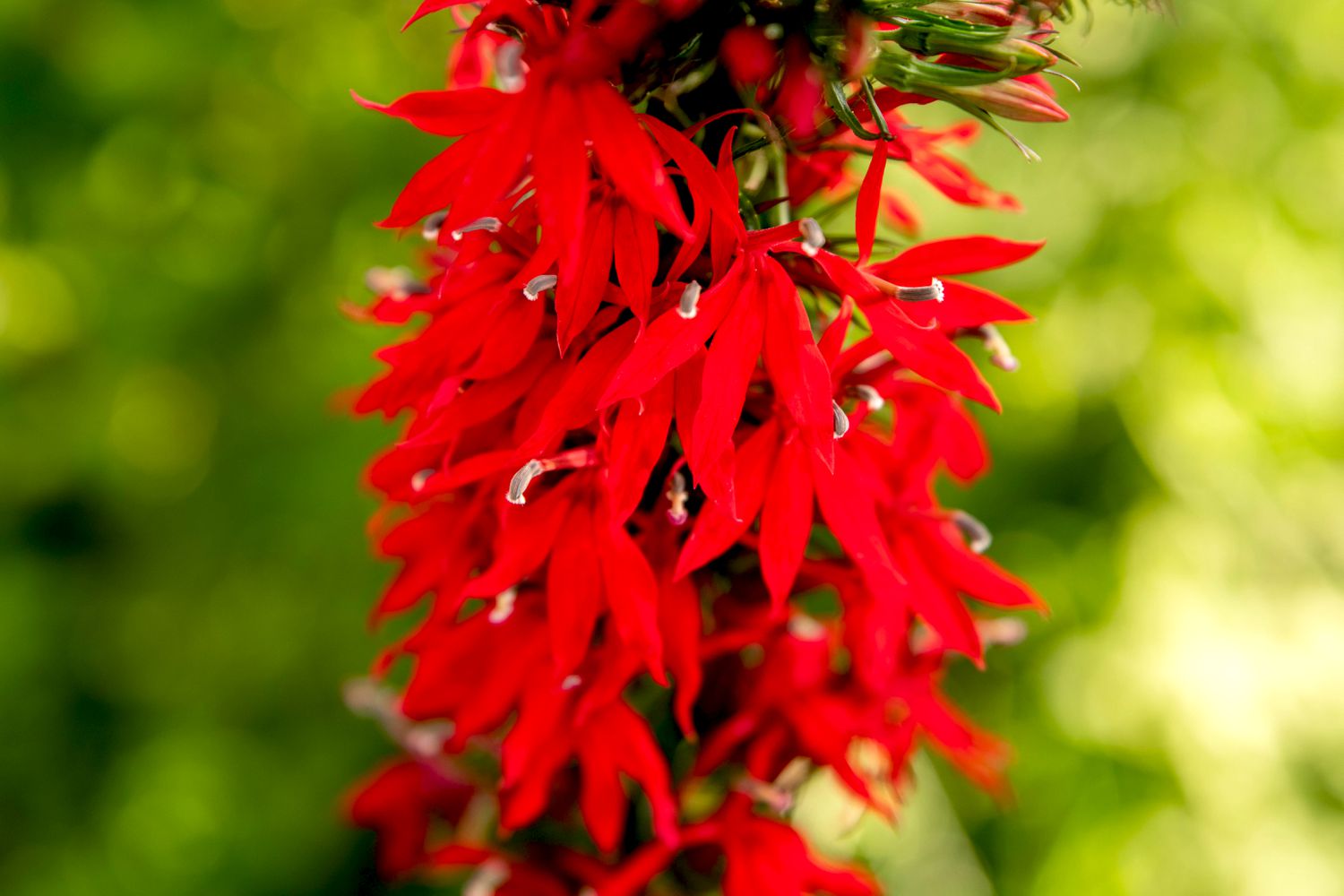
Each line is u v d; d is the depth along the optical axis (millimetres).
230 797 591
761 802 294
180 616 615
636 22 238
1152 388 515
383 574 597
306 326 604
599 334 255
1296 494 524
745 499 250
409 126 599
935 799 523
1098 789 511
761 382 257
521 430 255
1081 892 509
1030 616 532
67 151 615
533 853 294
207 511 612
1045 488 542
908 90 249
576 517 257
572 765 286
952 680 545
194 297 614
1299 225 526
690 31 247
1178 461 510
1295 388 516
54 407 630
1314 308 519
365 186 602
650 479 265
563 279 240
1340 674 505
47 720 620
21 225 615
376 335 586
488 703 271
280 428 602
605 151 237
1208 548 511
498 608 264
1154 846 503
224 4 599
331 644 601
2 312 612
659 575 263
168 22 593
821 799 491
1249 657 501
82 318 619
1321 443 522
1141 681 500
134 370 622
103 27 595
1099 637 512
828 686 288
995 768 327
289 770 595
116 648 623
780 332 244
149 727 607
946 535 270
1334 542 522
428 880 567
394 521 340
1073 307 520
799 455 252
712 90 255
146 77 598
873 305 247
